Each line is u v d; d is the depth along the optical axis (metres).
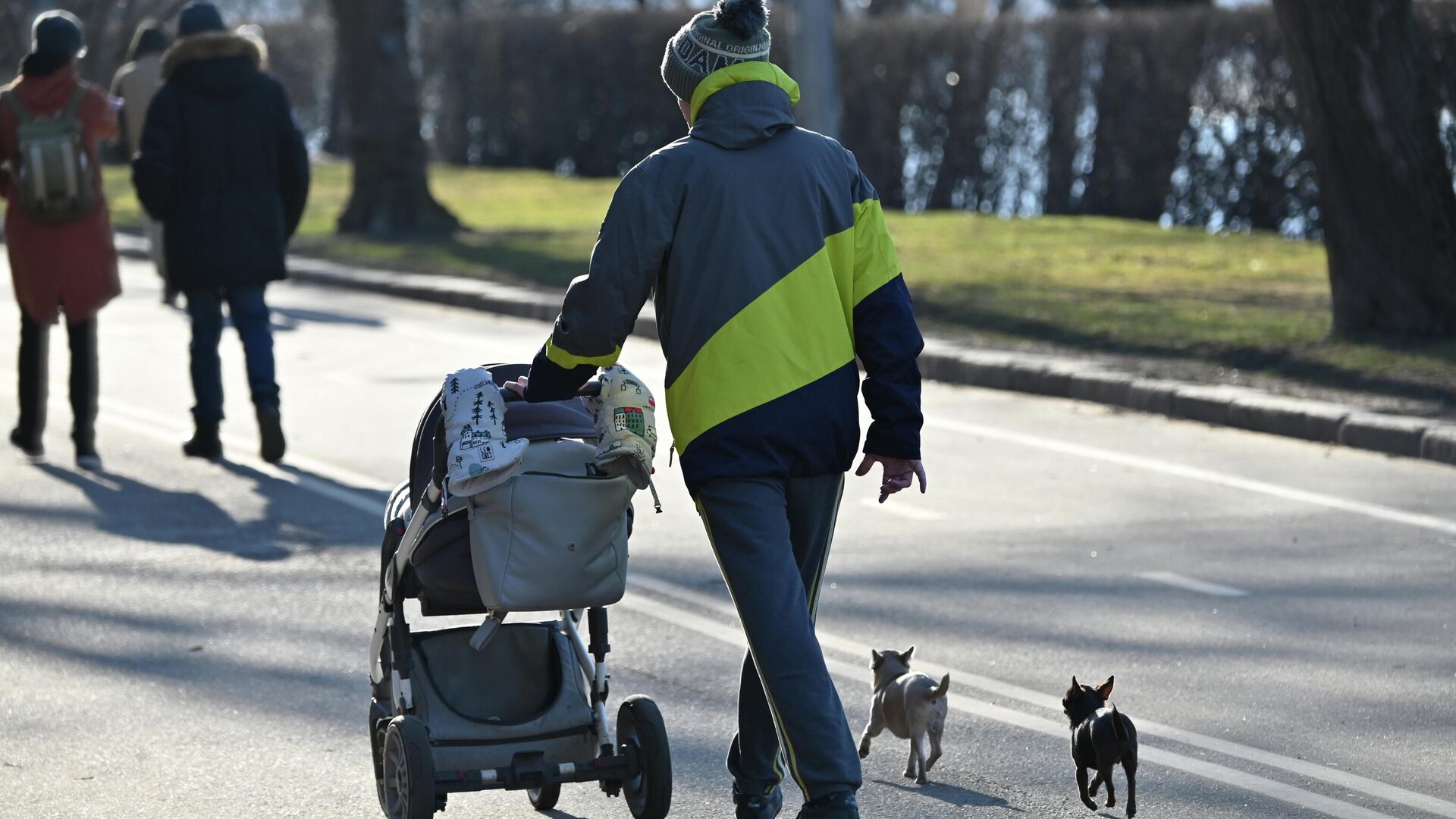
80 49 33.69
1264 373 44.69
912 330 14.68
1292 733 20.12
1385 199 48.00
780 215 14.38
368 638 23.61
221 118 34.06
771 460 14.22
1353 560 28.53
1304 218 83.38
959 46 95.75
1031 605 25.58
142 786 18.22
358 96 82.19
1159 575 27.41
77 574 26.64
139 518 30.31
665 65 14.88
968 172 96.69
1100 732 16.61
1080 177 92.81
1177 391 42.16
